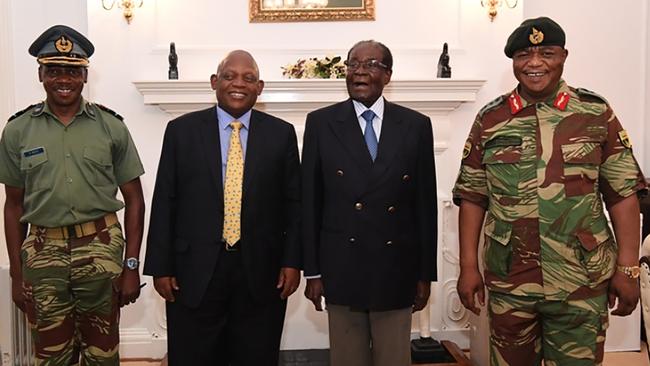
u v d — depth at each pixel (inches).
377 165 78.2
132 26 124.5
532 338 73.9
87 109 82.5
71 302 81.8
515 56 72.8
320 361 121.6
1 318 105.3
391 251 78.2
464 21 128.0
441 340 128.3
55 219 79.1
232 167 81.4
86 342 84.4
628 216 71.1
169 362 81.7
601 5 135.9
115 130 84.0
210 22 127.3
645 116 137.9
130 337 127.3
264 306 82.4
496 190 73.3
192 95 120.6
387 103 82.5
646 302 88.5
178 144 81.6
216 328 81.3
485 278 76.0
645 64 137.2
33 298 80.4
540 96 72.5
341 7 127.7
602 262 70.3
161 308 127.3
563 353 71.4
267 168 81.2
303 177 81.9
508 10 127.8
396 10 128.6
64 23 126.7
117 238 83.5
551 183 70.1
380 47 80.1
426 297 81.4
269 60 127.4
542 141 71.1
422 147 81.2
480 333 118.3
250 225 79.8
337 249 78.6
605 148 71.4
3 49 121.6
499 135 73.3
